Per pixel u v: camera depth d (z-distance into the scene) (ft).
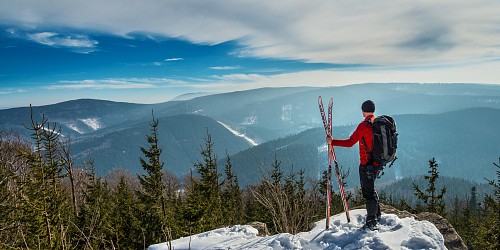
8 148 50.24
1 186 32.30
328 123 12.71
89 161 71.00
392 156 10.89
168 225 49.80
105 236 41.27
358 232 11.41
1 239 30.04
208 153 63.16
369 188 11.66
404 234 10.85
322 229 12.93
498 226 52.90
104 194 64.59
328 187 12.82
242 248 11.66
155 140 50.75
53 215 32.01
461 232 93.86
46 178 34.50
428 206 62.13
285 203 16.24
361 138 11.54
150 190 50.98
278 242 11.71
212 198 56.13
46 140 34.40
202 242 12.80
